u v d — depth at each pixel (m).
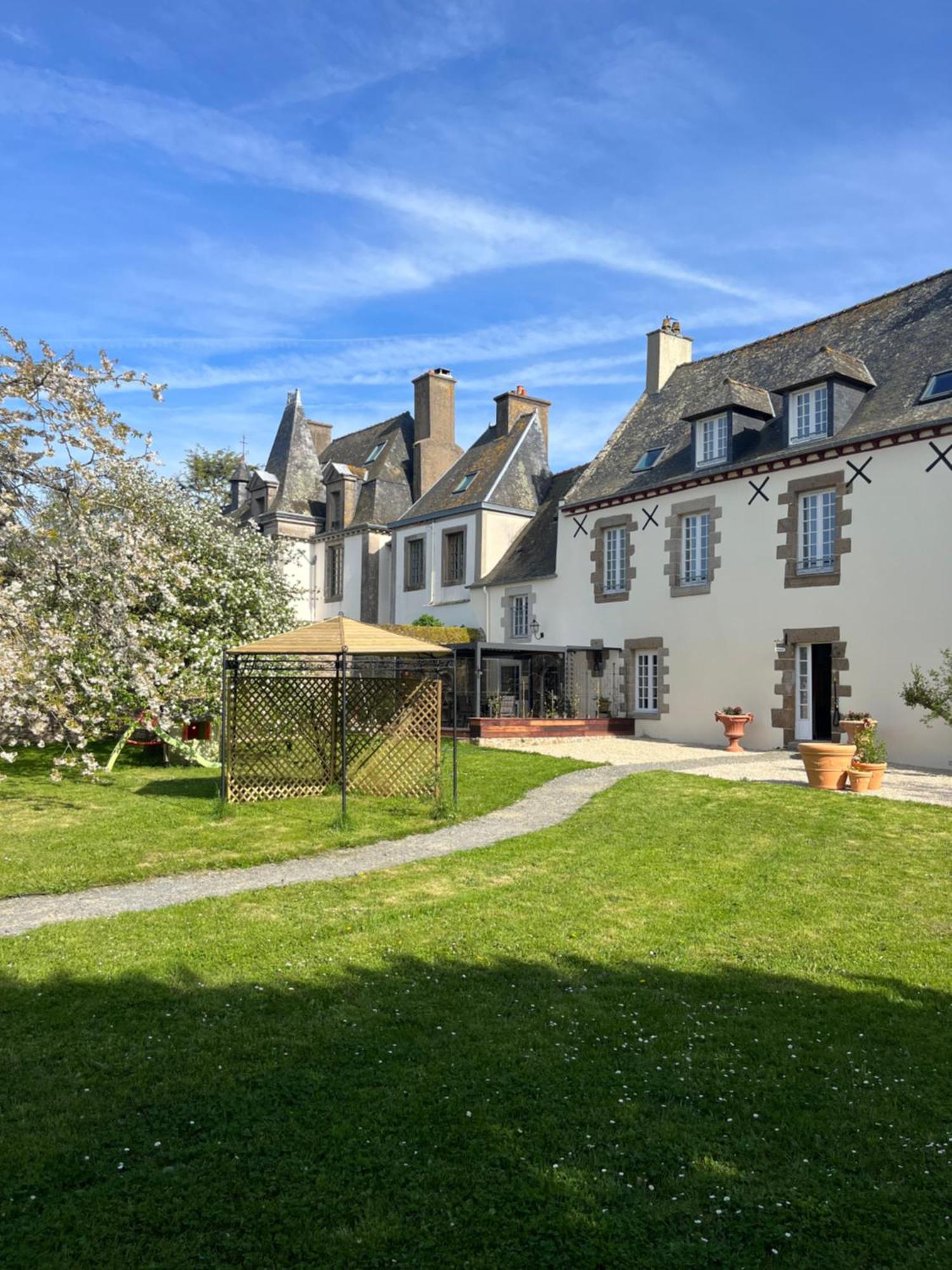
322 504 36.75
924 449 16.20
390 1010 5.16
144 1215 3.33
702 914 7.02
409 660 13.88
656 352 25.48
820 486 17.98
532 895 7.55
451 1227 3.29
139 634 13.55
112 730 16.56
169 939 6.37
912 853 9.04
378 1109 4.07
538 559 26.44
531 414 30.42
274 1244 3.19
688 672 20.75
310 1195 3.46
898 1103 4.17
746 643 19.41
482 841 9.76
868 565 17.05
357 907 7.21
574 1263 3.12
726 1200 3.45
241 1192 3.48
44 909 7.25
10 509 11.94
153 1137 3.84
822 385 18.09
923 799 12.13
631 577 22.38
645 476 22.41
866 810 11.22
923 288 19.34
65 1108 4.07
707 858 8.84
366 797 12.94
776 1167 3.67
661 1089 4.29
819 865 8.58
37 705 12.12
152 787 13.90
